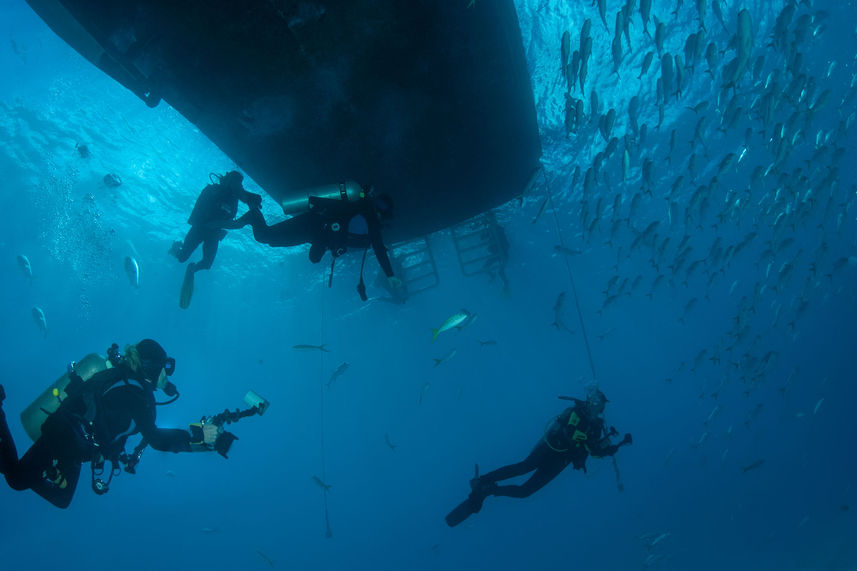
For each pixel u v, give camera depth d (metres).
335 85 6.51
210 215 4.88
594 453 6.84
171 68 6.07
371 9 5.70
